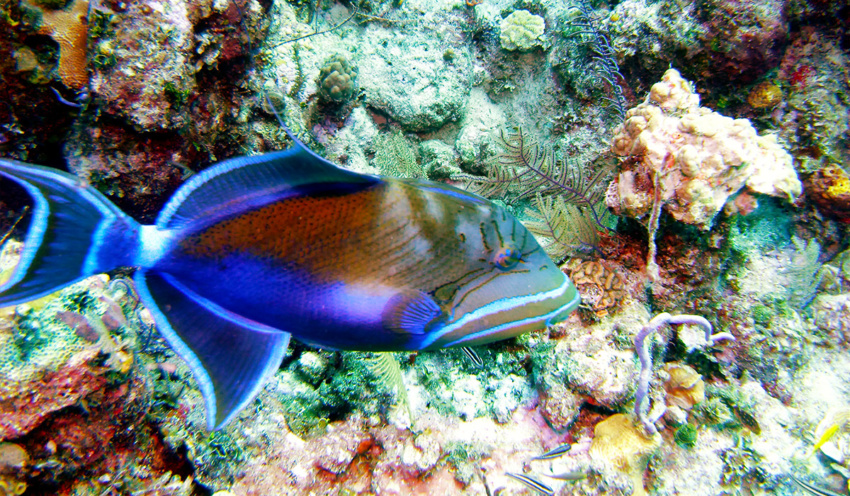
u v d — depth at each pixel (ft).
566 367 1.89
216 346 1.14
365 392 1.87
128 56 1.59
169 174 1.76
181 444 1.62
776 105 2.34
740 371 2.05
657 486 1.78
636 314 1.95
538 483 1.72
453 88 2.61
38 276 1.01
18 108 1.56
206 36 1.75
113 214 1.05
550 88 2.77
